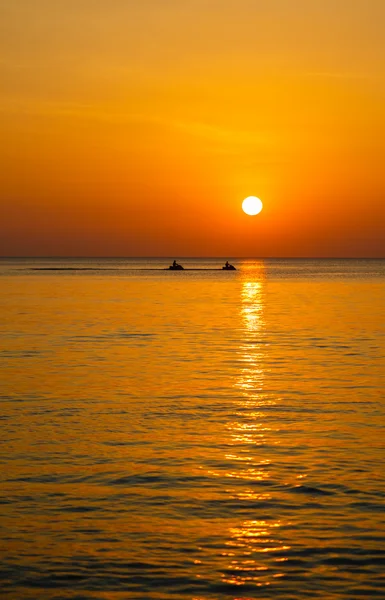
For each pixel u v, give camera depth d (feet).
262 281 501.97
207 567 43.45
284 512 51.49
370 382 101.71
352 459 63.46
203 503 53.16
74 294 327.88
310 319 202.80
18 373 108.78
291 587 41.16
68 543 46.50
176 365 117.19
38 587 41.06
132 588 41.04
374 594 40.34
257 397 90.63
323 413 81.46
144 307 248.11
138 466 61.57
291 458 63.82
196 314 219.20
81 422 76.69
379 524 49.37
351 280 520.01
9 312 223.92
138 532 48.14
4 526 49.01
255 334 163.63
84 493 55.11
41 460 63.10
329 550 45.55
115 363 119.24
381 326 182.80
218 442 68.90
